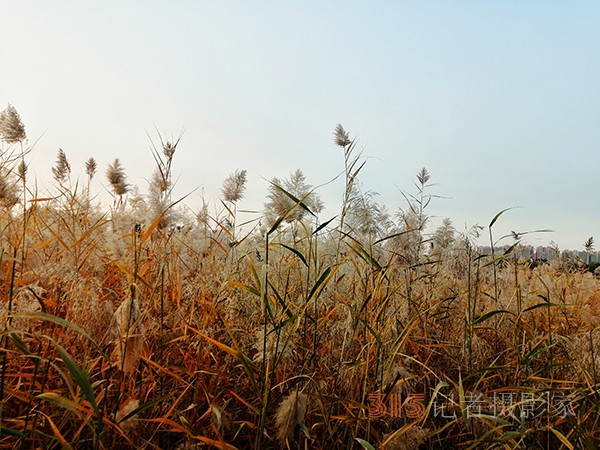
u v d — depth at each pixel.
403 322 3.49
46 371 2.12
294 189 2.93
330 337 3.23
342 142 3.69
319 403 2.53
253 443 2.56
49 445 2.06
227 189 4.07
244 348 2.95
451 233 5.11
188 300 3.12
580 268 6.08
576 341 3.35
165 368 2.36
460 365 3.32
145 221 3.14
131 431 2.20
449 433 2.80
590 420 2.91
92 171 4.82
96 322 2.48
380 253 3.82
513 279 4.83
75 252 2.90
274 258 3.91
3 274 2.72
